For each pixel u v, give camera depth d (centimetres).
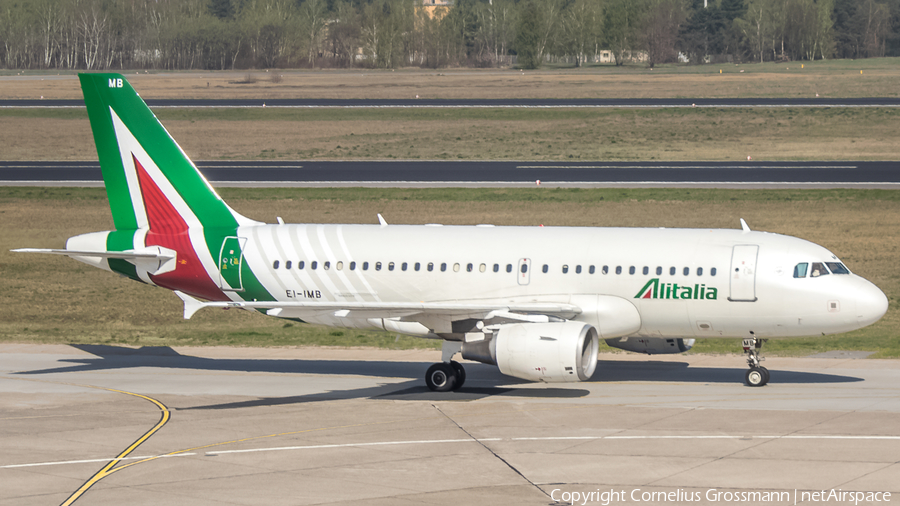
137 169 12750
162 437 8938
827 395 10706
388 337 15738
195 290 12712
